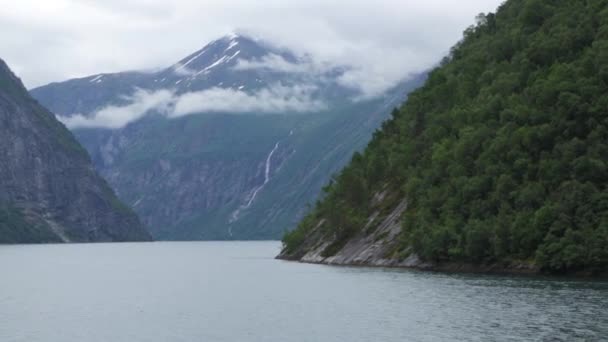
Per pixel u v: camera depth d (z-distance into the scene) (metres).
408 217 191.88
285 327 93.31
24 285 168.00
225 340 85.38
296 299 125.06
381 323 93.44
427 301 112.50
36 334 91.81
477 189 173.62
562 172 157.62
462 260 168.12
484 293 118.94
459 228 171.12
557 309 98.38
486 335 81.88
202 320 101.69
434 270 173.50
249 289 148.38
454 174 186.38
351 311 105.88
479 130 187.62
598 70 172.25
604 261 140.12
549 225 150.00
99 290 152.75
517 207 161.12
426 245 175.12
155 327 96.19
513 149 171.38
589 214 146.25
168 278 191.12
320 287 144.50
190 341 85.25
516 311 97.81
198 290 149.75
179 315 107.56
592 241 141.00
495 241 157.38
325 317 100.94
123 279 188.50
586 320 89.19
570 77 175.88
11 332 93.38
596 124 161.25
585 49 190.12
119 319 104.31
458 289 126.50
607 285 127.00
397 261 189.50
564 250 143.12
